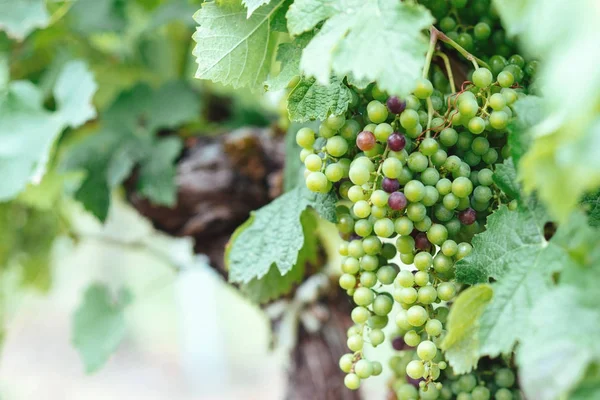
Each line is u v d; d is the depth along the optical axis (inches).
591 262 28.6
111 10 50.8
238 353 176.6
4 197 41.6
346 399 44.1
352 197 31.9
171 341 190.2
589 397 27.5
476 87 32.2
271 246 34.9
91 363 48.6
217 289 146.0
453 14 34.7
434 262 31.8
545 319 27.9
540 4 26.5
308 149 33.1
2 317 57.4
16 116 42.7
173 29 51.8
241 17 33.5
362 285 32.5
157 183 45.4
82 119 41.6
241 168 45.1
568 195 26.6
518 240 30.7
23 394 148.3
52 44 50.3
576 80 25.4
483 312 29.8
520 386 34.4
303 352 44.6
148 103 48.7
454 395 34.2
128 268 173.2
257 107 51.8
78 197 45.9
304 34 32.9
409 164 31.6
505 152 32.2
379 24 30.0
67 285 176.1
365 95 32.9
